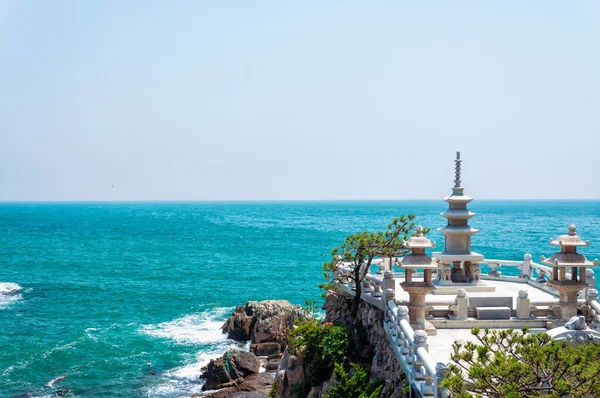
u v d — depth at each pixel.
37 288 71.19
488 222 180.38
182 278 78.19
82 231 163.88
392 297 22.84
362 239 26.50
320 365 26.20
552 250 94.81
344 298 28.84
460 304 23.00
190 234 152.12
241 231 161.12
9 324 52.81
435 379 14.58
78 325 52.44
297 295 65.69
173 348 45.47
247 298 64.00
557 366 12.70
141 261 96.44
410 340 17.55
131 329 51.03
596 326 22.06
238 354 39.66
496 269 33.44
